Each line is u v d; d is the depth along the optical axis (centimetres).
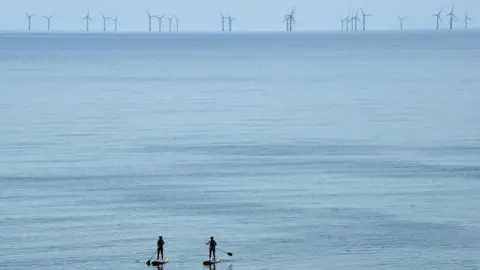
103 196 17688
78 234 14988
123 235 14975
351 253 14025
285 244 14488
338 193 17988
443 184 18800
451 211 16475
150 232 15162
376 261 13625
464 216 16112
